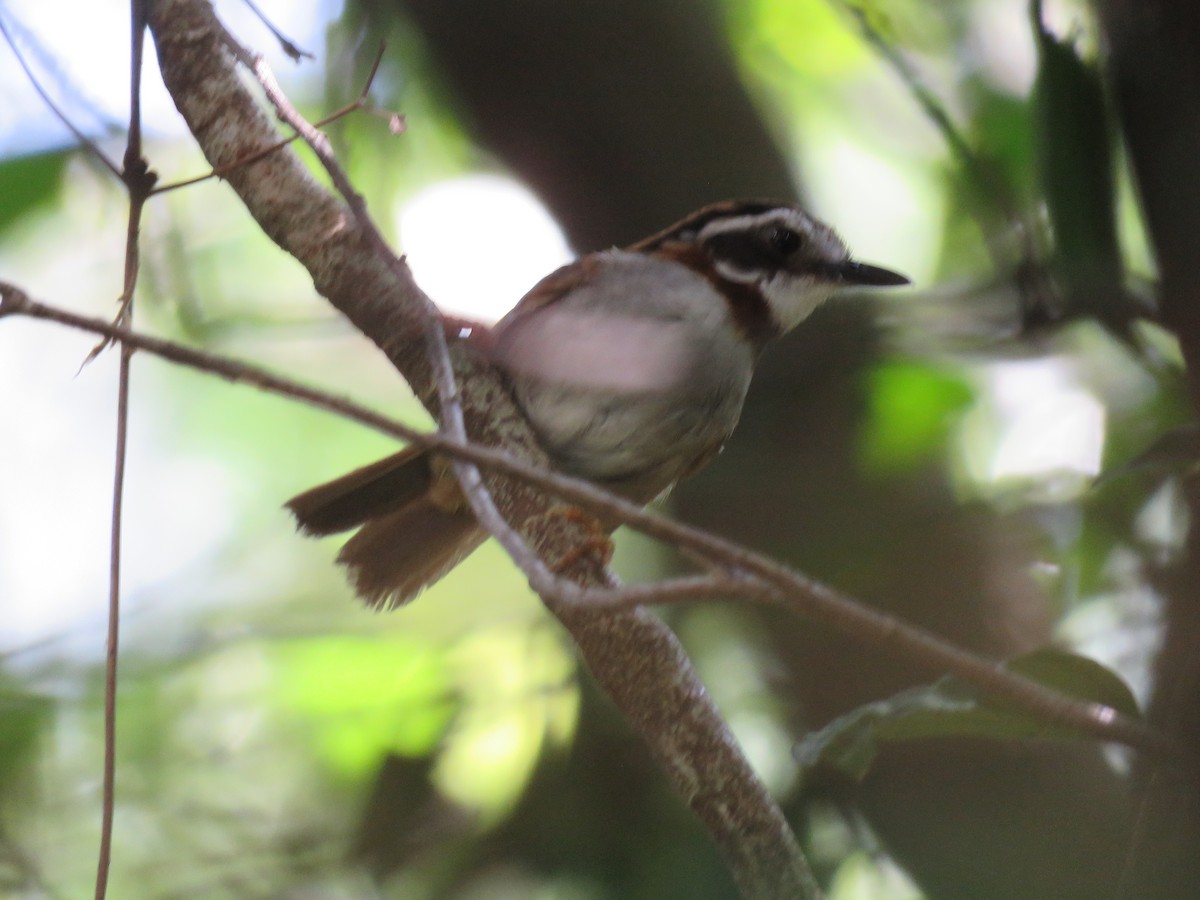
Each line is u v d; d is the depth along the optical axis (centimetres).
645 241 894
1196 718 594
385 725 1070
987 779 762
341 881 998
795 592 446
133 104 676
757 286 873
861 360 966
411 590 819
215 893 993
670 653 605
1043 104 818
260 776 1098
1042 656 602
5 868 979
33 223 1199
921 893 761
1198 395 694
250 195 694
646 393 801
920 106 1092
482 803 1014
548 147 1006
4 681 1066
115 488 629
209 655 1110
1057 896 721
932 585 880
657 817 916
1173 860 583
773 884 593
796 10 1277
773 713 957
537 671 1045
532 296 824
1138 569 866
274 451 1420
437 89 1155
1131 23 696
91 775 1073
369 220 666
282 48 734
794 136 1247
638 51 998
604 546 677
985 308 983
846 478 927
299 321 1074
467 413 682
